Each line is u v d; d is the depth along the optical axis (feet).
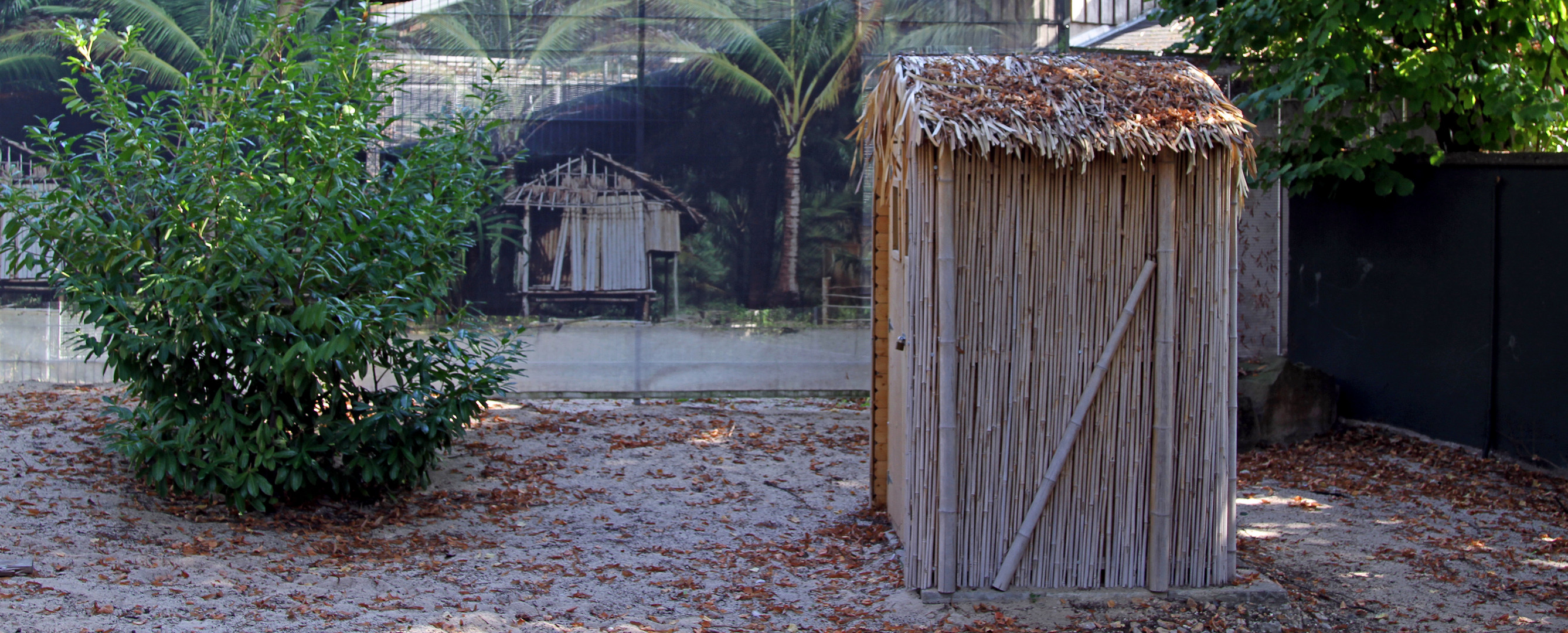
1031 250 14.98
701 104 29.58
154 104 18.99
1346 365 27.63
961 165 14.79
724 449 25.34
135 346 17.25
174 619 13.60
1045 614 14.99
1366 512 20.74
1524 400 22.93
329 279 17.35
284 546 17.34
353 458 19.40
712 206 29.78
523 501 20.81
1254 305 29.91
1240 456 25.02
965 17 29.89
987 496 15.31
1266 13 24.85
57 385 28.55
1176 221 14.99
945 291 14.83
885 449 20.20
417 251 19.70
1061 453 15.21
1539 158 22.31
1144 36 42.78
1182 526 15.53
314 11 28.43
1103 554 15.58
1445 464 23.67
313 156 19.07
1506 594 16.40
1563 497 21.21
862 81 29.96
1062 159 14.40
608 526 19.54
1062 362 15.14
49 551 15.80
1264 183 26.27
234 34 28.27
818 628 14.65
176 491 19.31
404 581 16.03
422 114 28.55
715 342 30.01
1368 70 24.79
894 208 18.16
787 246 30.09
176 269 17.33
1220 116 14.83
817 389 30.40
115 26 28.30
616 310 29.66
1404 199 25.82
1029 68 15.34
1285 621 15.06
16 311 28.66
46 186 28.02
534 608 15.19
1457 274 24.47
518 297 29.17
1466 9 24.43
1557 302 22.13
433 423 19.47
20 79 28.14
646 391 29.84
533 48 28.99
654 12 29.30
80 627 13.02
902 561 17.17
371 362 18.95
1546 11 23.77
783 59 29.73
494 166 28.91
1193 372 15.28
